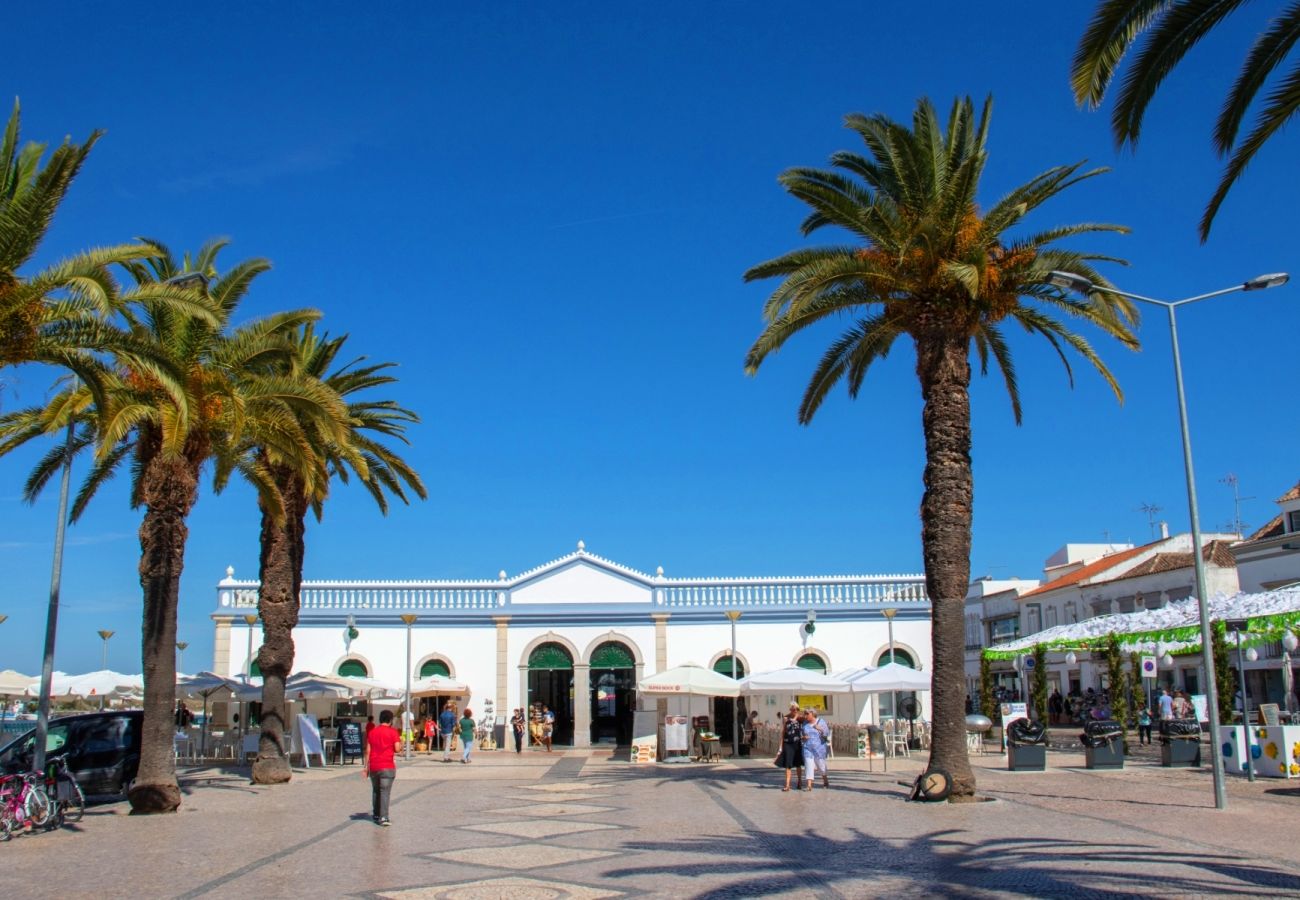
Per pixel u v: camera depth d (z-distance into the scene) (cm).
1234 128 1170
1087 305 2084
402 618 3947
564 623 4300
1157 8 1124
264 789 2586
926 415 2127
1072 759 3125
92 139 1644
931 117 2144
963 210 2036
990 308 2116
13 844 1670
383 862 1426
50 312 1673
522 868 1352
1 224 1612
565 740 4362
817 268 2061
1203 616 1912
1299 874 1191
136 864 1441
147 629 2097
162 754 2072
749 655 4306
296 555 2852
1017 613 6638
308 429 2516
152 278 2256
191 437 2122
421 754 3941
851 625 4341
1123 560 5791
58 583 2123
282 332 2373
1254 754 2434
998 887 1134
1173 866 1251
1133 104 1186
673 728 3403
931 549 2088
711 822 1789
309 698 3847
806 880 1207
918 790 2041
